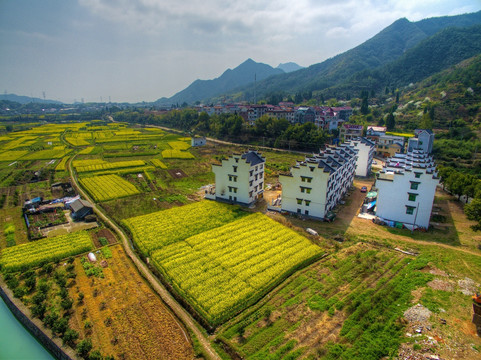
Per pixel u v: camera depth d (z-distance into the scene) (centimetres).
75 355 3048
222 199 7506
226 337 3281
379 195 6150
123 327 3453
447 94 16200
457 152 11188
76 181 9262
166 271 4444
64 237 5497
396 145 12362
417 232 5731
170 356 3086
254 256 4844
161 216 6488
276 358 2958
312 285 4150
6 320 3891
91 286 4169
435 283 4034
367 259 4725
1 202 7419
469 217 5481
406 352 2989
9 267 4550
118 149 14212
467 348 2981
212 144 16038
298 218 6444
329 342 3153
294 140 13988
